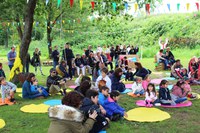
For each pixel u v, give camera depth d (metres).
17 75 11.94
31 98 9.52
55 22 27.08
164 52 18.20
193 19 33.72
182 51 29.66
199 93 10.31
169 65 17.42
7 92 8.85
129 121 6.85
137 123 6.71
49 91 10.02
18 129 6.39
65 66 13.64
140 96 9.71
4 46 50.12
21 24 23.38
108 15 16.39
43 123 6.77
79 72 15.56
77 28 31.42
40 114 7.57
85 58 16.16
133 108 8.15
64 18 27.80
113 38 37.84
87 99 5.71
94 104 5.79
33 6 11.91
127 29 38.06
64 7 26.17
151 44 33.97
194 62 13.04
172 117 7.19
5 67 21.69
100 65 12.22
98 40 37.94
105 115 6.76
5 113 7.68
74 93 4.40
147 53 29.58
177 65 13.95
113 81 10.41
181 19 34.72
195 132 6.07
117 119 6.85
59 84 10.19
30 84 9.63
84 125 4.58
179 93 8.75
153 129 6.27
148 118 7.03
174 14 37.12
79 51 36.19
